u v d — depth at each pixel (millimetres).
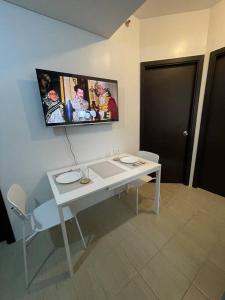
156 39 2184
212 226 1754
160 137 2643
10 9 1291
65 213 1389
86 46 1751
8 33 1320
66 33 1593
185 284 1183
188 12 2010
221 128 2137
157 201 1916
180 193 2428
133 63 2244
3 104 1396
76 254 1465
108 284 1204
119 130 2320
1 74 1348
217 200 2229
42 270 1331
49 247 1556
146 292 1142
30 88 1493
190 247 1496
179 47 2139
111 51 1972
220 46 1912
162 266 1324
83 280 1238
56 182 1439
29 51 1434
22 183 1626
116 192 2451
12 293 1177
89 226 1818
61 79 1568
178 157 2635
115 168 1733
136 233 1687
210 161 2355
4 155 1479
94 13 1433
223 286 1163
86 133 1969
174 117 2480
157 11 1998
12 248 1573
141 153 2213
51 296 1146
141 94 2434
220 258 1378
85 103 1778
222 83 2027
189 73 2250
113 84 1983
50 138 1701
